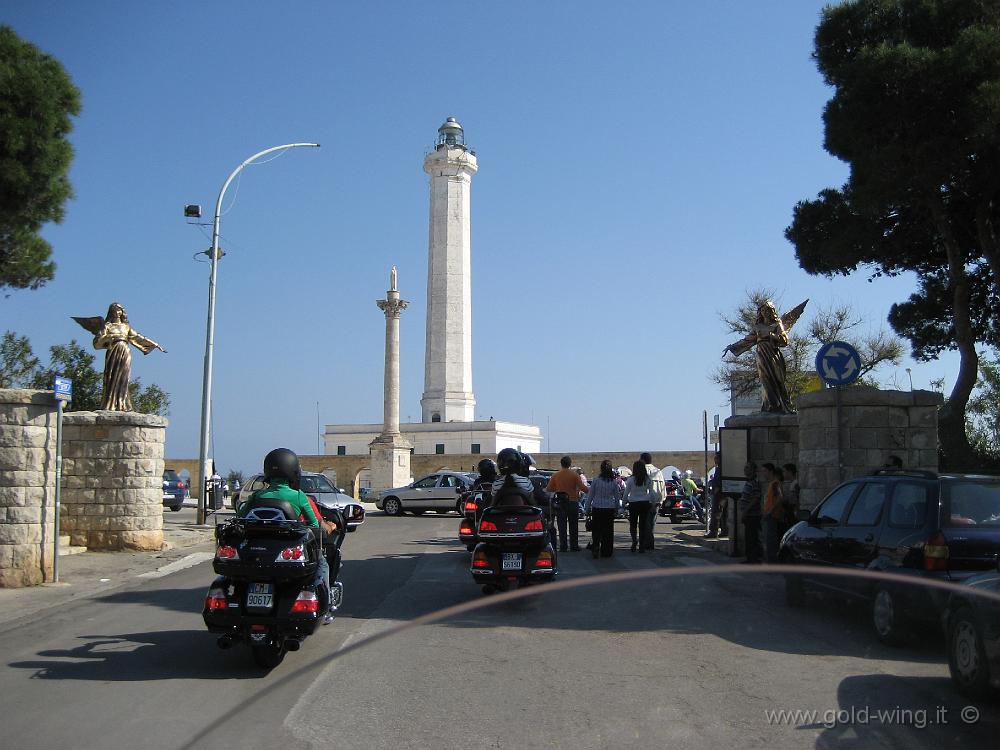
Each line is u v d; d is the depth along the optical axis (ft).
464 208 224.53
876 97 59.41
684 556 55.01
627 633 29.12
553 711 20.06
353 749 17.49
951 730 18.66
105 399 60.29
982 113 55.26
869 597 28.04
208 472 98.12
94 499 58.18
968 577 23.49
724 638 28.30
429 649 26.71
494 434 248.93
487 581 35.99
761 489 52.24
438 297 223.71
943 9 62.08
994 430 88.38
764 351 59.47
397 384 165.99
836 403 44.70
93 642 28.37
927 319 78.59
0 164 51.08
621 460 195.72
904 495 28.09
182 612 34.42
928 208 67.67
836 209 73.36
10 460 41.81
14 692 22.02
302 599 23.93
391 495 117.29
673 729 18.72
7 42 52.60
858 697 21.15
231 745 17.75
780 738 18.12
